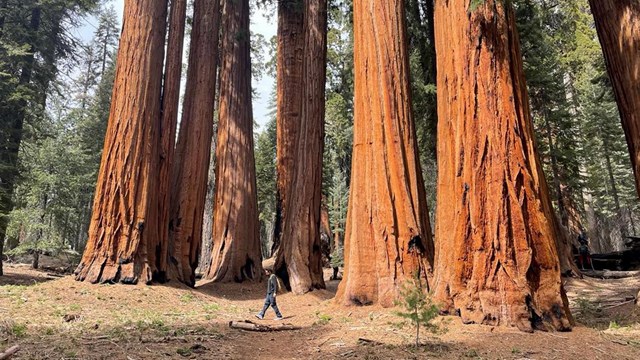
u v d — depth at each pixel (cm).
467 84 717
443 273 712
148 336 664
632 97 864
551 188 2180
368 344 588
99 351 548
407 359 504
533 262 643
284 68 1856
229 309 1112
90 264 1152
